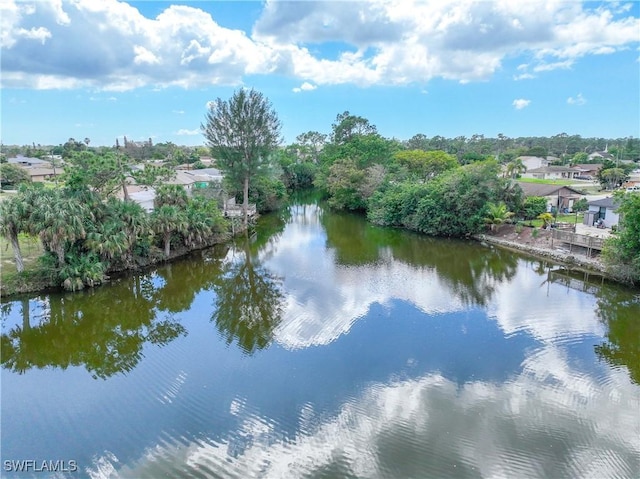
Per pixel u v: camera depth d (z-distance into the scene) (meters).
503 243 33.38
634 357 15.29
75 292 22.34
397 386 13.72
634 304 20.38
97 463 10.50
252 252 33.06
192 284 25.16
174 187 31.48
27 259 24.53
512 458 10.43
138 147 108.31
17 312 20.72
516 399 12.88
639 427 11.50
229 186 46.78
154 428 11.82
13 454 10.84
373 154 58.12
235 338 17.59
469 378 14.12
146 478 9.96
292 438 11.30
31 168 64.69
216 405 12.84
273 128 44.53
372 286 23.95
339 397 13.16
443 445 10.93
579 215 40.00
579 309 19.91
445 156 65.12
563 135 158.25
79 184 24.27
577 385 13.57
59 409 12.83
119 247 23.78
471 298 21.72
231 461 10.49
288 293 23.09
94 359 16.17
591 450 10.66
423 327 18.20
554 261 28.30
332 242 36.47
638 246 22.33
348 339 17.20
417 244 35.22
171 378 14.51
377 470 10.10
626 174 62.25
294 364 15.28
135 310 21.11
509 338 16.98
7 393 13.77
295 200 67.31
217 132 43.31
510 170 53.56
